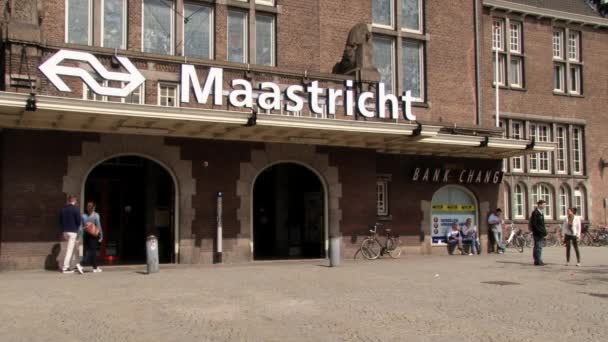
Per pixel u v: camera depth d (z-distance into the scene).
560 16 28.89
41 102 13.56
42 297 10.73
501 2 27.34
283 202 23.19
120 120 15.30
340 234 19.84
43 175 15.97
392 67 23.19
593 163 29.77
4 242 15.41
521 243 24.47
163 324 8.48
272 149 18.98
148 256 14.80
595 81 30.19
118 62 16.28
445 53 24.22
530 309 9.80
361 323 8.57
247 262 18.27
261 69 18.30
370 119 18.91
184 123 15.87
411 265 17.42
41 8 15.57
